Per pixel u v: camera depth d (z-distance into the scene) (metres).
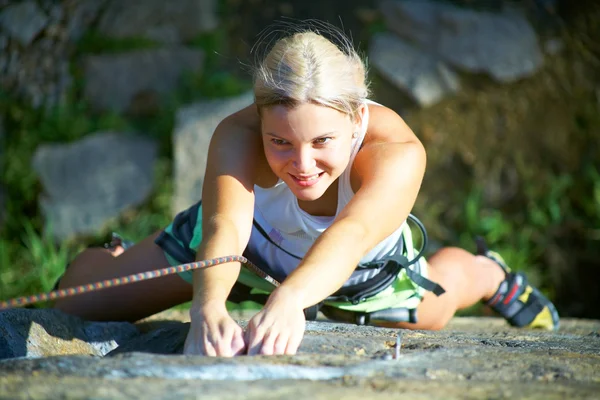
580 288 11.51
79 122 11.79
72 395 3.07
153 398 3.04
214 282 4.12
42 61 11.48
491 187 11.98
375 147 4.57
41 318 5.09
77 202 11.16
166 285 5.89
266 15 12.62
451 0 12.73
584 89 12.22
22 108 11.59
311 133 4.07
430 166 11.96
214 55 12.43
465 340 4.75
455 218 11.76
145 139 11.80
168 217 11.02
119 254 6.14
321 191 4.31
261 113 4.20
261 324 3.87
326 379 3.46
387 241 5.16
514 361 3.91
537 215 11.76
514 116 12.15
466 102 12.13
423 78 12.02
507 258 11.27
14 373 3.42
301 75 3.99
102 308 6.02
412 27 12.29
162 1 12.41
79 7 11.64
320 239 4.19
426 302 5.89
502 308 6.70
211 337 3.83
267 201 5.01
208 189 4.62
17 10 11.16
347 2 12.55
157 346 4.22
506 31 12.27
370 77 12.02
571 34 12.46
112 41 12.21
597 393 3.32
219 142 4.71
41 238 11.03
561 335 5.83
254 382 3.33
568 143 12.10
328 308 5.76
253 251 5.27
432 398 3.15
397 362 3.79
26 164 11.39
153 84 12.12
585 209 11.81
